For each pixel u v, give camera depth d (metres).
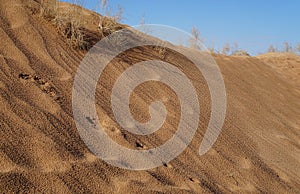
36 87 2.77
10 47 3.18
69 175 2.00
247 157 3.23
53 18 4.03
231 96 5.00
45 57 3.28
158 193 2.10
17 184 1.81
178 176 2.41
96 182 2.03
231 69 6.62
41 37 3.58
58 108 2.61
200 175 2.57
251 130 4.04
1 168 1.87
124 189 2.04
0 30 3.36
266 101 5.59
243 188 2.64
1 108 2.34
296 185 3.07
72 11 4.33
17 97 2.53
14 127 2.22
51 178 1.93
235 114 4.36
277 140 4.10
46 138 2.23
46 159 2.06
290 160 3.64
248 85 6.10
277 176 3.12
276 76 7.59
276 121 4.83
